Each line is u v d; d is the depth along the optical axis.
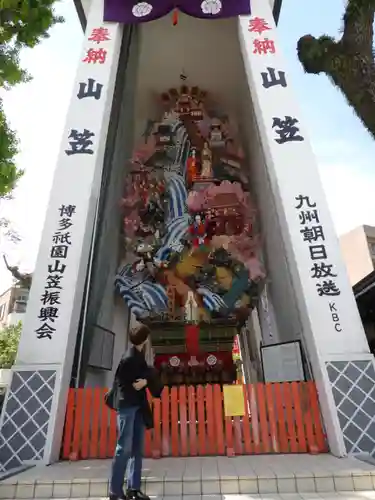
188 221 13.34
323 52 10.00
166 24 13.84
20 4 7.04
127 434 4.55
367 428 6.45
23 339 7.19
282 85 9.52
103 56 10.17
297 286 7.79
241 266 12.90
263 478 5.16
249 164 14.59
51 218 8.17
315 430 6.87
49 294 7.51
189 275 12.84
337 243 7.80
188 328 12.62
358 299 11.58
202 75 15.44
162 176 14.10
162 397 7.07
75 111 9.34
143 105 15.66
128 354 4.91
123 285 12.28
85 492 5.13
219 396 7.05
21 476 5.48
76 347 8.06
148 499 4.51
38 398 6.76
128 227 13.32
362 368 6.83
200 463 6.10
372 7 9.76
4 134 6.66
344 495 4.90
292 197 8.28
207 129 15.16
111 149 11.05
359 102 9.42
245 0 11.03
